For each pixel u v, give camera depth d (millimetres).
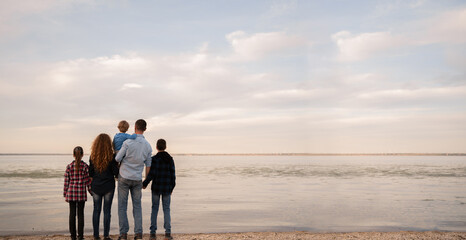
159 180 5922
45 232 7895
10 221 9586
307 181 30297
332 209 12477
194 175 41125
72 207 5656
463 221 9812
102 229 8234
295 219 10203
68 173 5672
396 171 52656
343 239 6496
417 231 7965
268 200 15531
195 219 10219
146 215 10984
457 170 56281
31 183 25641
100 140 5598
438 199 15922
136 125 5844
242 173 46438
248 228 8750
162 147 6105
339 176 38875
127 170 5578
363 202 14742
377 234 7004
